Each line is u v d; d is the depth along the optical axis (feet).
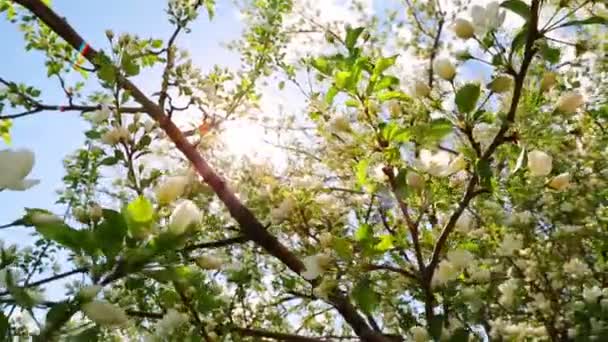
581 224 13.05
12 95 12.77
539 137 7.77
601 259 13.16
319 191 10.78
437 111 8.34
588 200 13.06
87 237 4.10
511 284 11.31
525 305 11.89
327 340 13.48
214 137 12.88
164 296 7.65
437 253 8.86
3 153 4.12
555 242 12.71
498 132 7.91
